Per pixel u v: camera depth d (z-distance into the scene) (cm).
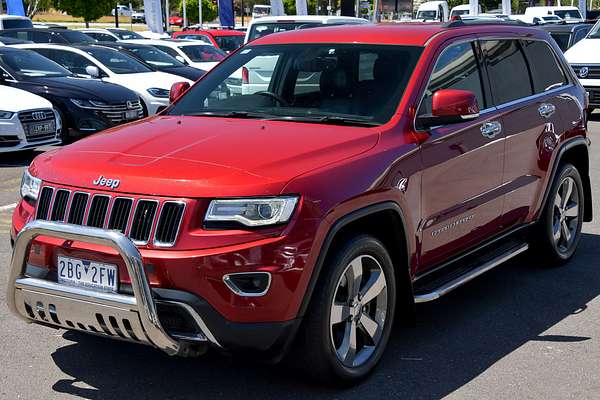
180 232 394
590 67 1666
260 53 568
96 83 1418
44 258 423
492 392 446
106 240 386
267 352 407
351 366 443
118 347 501
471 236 550
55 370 466
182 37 2733
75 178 425
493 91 579
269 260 393
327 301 418
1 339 511
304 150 438
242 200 395
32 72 1396
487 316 566
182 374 462
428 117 499
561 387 455
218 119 513
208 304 391
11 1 2983
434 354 497
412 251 482
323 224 409
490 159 557
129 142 460
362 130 477
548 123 632
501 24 621
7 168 1140
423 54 523
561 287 631
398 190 461
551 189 645
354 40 548
